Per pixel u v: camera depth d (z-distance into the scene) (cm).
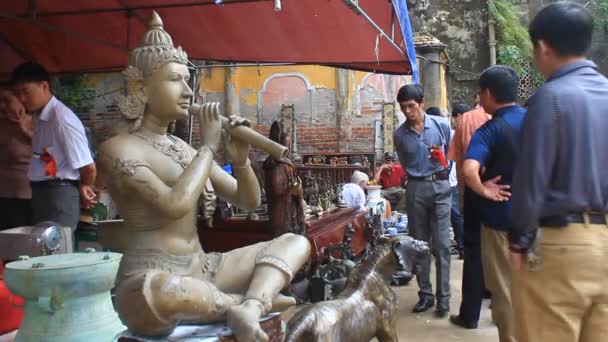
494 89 336
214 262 204
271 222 426
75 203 346
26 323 209
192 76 629
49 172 334
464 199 401
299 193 429
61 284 200
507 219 323
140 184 186
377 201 704
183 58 204
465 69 1156
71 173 339
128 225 199
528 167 211
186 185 187
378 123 970
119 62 627
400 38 479
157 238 194
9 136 379
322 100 988
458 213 638
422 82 998
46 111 335
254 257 200
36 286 198
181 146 211
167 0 456
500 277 328
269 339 191
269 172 421
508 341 326
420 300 471
